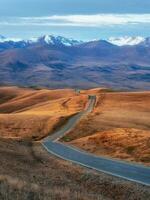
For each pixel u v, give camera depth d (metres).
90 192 36.44
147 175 46.78
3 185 26.08
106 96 196.50
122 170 50.12
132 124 118.75
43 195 25.83
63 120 124.06
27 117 131.50
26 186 27.16
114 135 73.56
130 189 40.00
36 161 54.25
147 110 156.62
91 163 55.84
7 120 128.12
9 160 48.03
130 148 64.88
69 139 96.75
